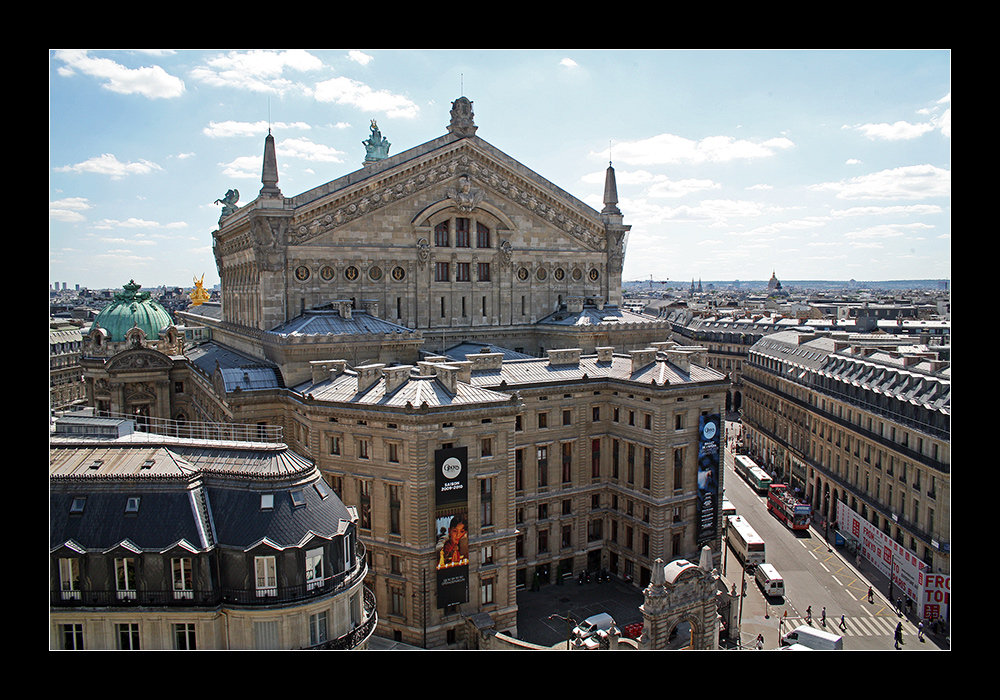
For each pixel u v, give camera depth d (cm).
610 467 8475
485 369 8012
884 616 7731
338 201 8969
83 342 10881
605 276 11244
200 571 4341
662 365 8150
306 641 4484
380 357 8481
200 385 9556
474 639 6275
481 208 9919
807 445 12025
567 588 8031
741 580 8781
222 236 11238
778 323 19500
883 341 12862
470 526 6506
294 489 4688
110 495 4472
